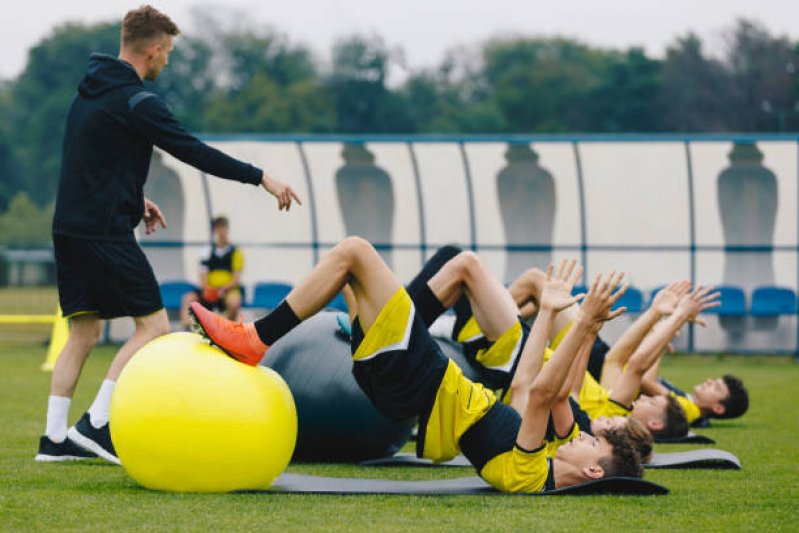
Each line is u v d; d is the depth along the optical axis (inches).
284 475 303.1
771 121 3496.6
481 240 1109.1
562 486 271.4
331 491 265.0
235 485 261.6
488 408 270.8
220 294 938.1
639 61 3688.5
